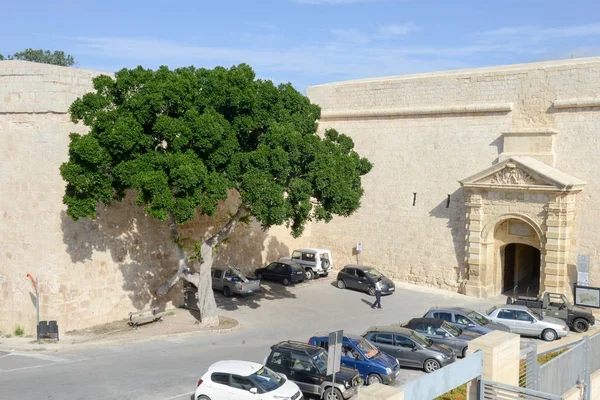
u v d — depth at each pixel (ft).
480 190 115.55
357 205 94.89
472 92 119.96
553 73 110.22
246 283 113.50
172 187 82.07
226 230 92.12
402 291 122.62
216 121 82.43
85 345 79.20
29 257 85.71
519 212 111.24
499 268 119.14
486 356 47.83
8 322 87.35
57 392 60.75
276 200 82.69
